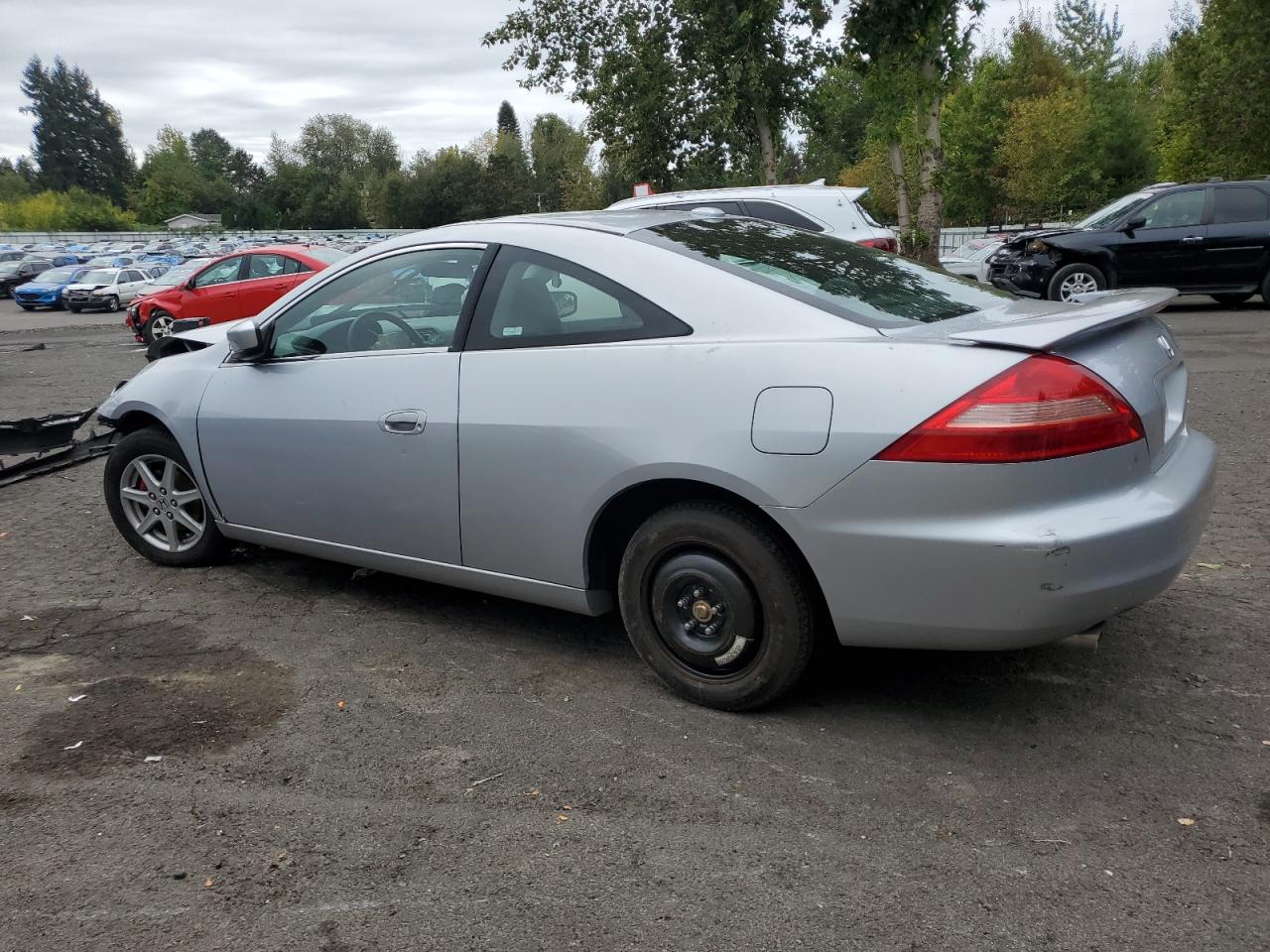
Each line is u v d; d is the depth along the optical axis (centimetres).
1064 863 246
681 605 330
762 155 2527
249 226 10438
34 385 1244
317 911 237
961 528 273
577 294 343
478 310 363
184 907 239
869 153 4969
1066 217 4088
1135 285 1400
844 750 304
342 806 280
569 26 2520
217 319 1706
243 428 427
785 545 305
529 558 354
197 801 284
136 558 505
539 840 263
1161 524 281
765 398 296
